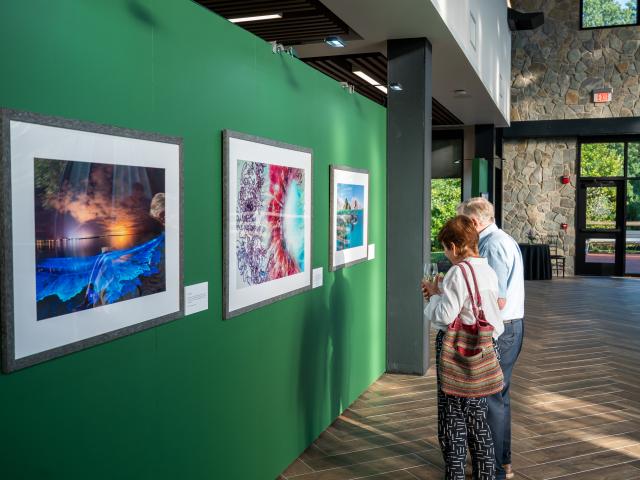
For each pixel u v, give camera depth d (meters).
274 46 3.36
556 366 6.14
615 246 14.32
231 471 3.04
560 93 14.16
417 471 3.66
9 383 1.73
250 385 3.21
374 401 4.95
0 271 1.67
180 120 2.51
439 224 12.91
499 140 13.87
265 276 3.30
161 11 2.37
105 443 2.12
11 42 1.69
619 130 13.76
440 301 2.85
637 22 13.79
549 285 12.66
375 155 5.43
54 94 1.84
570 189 14.35
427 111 5.75
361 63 7.00
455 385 2.79
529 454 3.92
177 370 2.55
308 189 3.86
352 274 4.84
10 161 1.68
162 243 2.37
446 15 5.27
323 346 4.25
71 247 1.91
